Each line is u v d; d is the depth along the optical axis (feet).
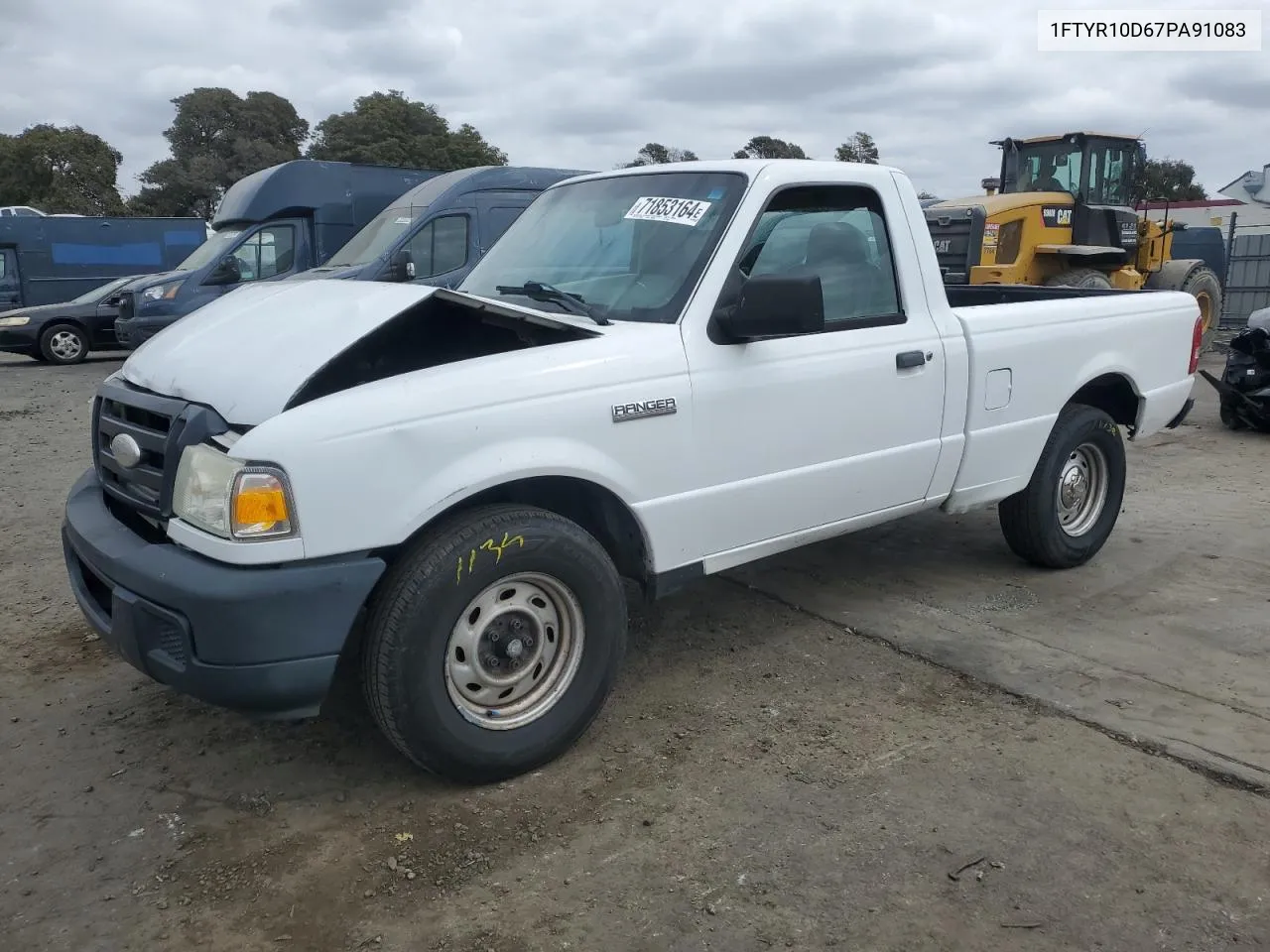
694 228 12.72
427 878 9.43
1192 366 19.15
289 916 8.94
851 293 13.76
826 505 13.56
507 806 10.59
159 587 9.53
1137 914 8.80
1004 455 15.75
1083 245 44.50
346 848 9.91
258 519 9.31
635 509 11.55
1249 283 66.23
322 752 11.76
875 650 14.46
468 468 10.19
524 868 9.56
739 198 12.65
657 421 11.53
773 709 12.66
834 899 9.02
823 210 13.53
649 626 15.39
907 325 14.14
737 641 14.80
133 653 9.98
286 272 46.24
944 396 14.55
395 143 184.65
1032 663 13.87
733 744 11.80
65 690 13.39
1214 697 12.80
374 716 10.41
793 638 14.89
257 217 45.19
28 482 25.14
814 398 12.98
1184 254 60.39
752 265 12.69
